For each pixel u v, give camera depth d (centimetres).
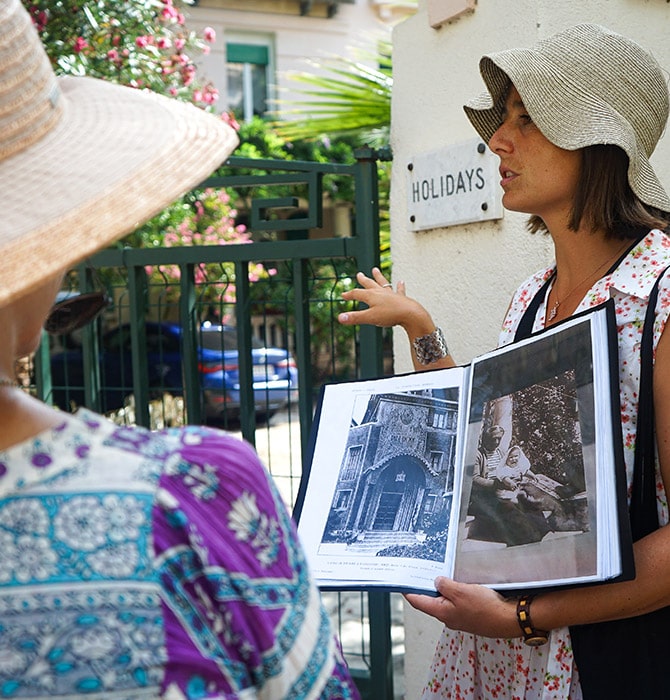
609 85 160
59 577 79
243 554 87
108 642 78
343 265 318
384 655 295
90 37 487
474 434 163
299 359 297
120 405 397
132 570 80
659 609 148
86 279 327
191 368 314
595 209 162
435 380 177
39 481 82
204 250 306
